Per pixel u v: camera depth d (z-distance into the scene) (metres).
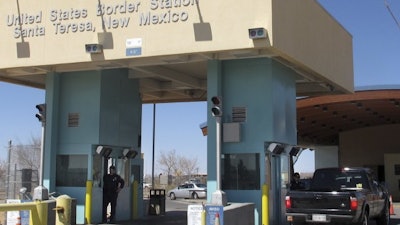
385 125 48.31
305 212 15.27
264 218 15.51
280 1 15.45
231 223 14.03
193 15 15.62
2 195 29.45
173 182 79.25
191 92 25.50
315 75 19.06
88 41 16.69
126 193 20.17
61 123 18.73
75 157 18.47
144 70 18.53
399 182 44.56
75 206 15.88
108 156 18.80
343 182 16.84
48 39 17.17
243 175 16.56
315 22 18.52
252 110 16.70
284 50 15.55
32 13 17.45
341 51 21.75
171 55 15.91
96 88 18.48
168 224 18.25
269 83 16.61
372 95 31.89
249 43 14.95
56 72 18.59
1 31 17.72
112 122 19.20
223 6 15.34
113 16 16.47
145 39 16.05
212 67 16.62
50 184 18.17
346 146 49.53
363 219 15.27
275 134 16.72
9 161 20.33
